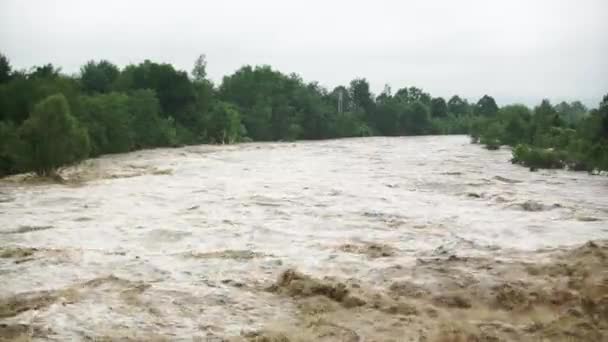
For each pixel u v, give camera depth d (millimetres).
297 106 103125
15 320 9641
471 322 10008
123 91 70312
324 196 24531
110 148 54500
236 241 16109
